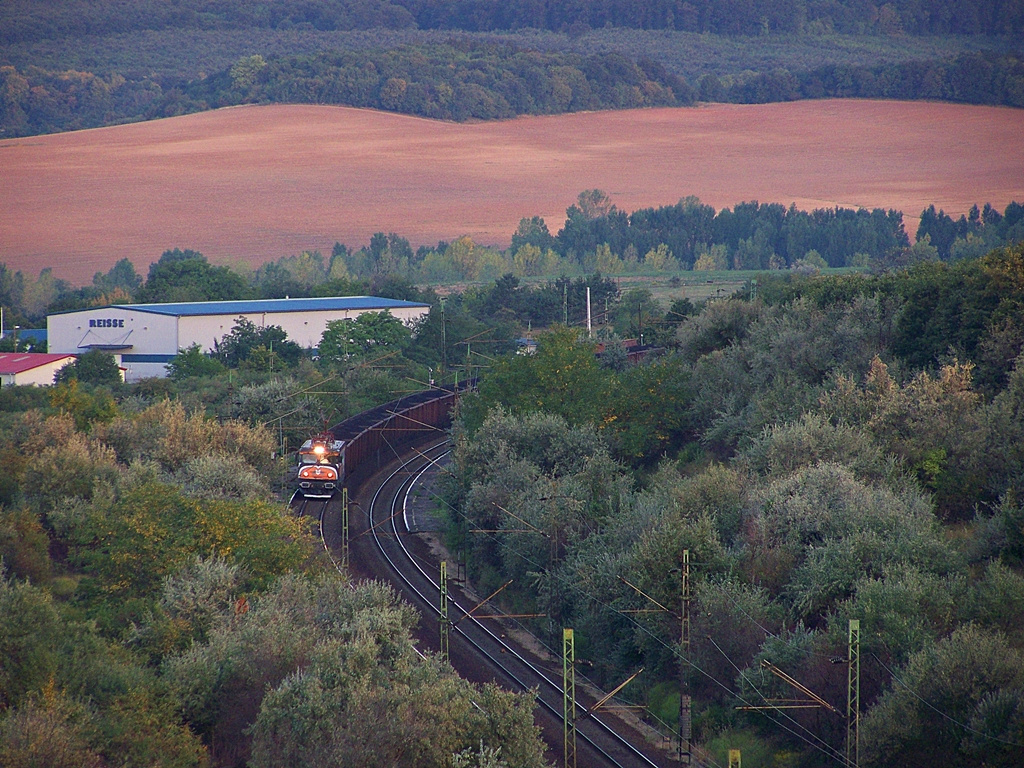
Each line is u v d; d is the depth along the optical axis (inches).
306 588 6683.1
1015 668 5177.2
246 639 5797.2
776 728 5999.0
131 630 6407.5
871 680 5703.7
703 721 6264.8
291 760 4842.5
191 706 5531.5
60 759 4581.7
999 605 5876.0
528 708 5078.7
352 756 4660.4
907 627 5674.2
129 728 5064.0
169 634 6215.6
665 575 6948.8
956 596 6023.6
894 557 6402.6
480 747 4847.4
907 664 5467.5
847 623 5910.4
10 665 5383.9
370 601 6412.4
